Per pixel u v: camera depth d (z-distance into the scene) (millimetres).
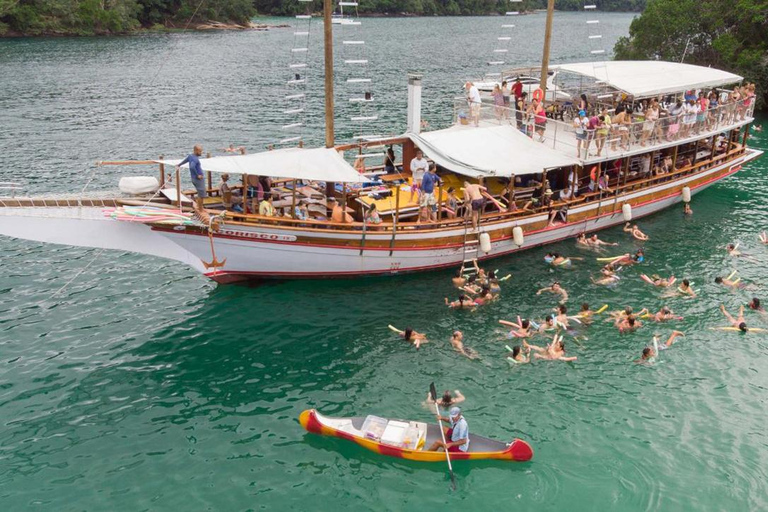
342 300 27266
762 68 66438
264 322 25625
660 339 24781
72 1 129875
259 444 19203
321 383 21984
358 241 27328
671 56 74500
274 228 25891
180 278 29578
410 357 23469
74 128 57906
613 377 22484
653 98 37938
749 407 21000
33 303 27062
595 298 27875
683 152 39031
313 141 54406
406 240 28141
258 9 173000
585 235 34344
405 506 17141
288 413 20531
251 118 62938
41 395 21078
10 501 16844
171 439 19328
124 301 27391
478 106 35406
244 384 21922
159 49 115875
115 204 24875
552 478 18078
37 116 62219
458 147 30734
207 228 25234
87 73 88375
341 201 29016
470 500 17328
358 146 30422
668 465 18562
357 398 21234
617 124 33094
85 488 17375
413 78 31719
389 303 27094
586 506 17156
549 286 28844
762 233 35094
